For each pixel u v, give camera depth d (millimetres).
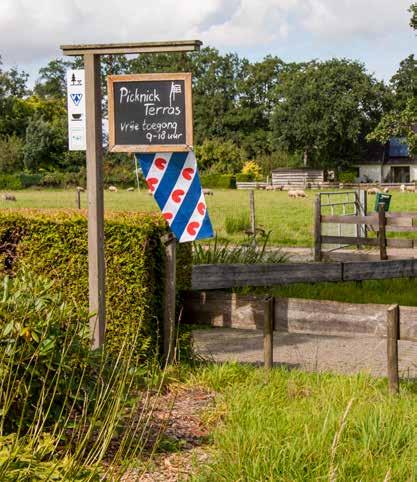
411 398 6184
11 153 93938
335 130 96250
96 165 6793
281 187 86000
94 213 6797
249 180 94438
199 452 4988
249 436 4922
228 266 10383
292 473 4434
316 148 98688
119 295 7148
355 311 6695
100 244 6824
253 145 111812
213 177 89500
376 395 6172
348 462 4535
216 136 114250
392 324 6367
